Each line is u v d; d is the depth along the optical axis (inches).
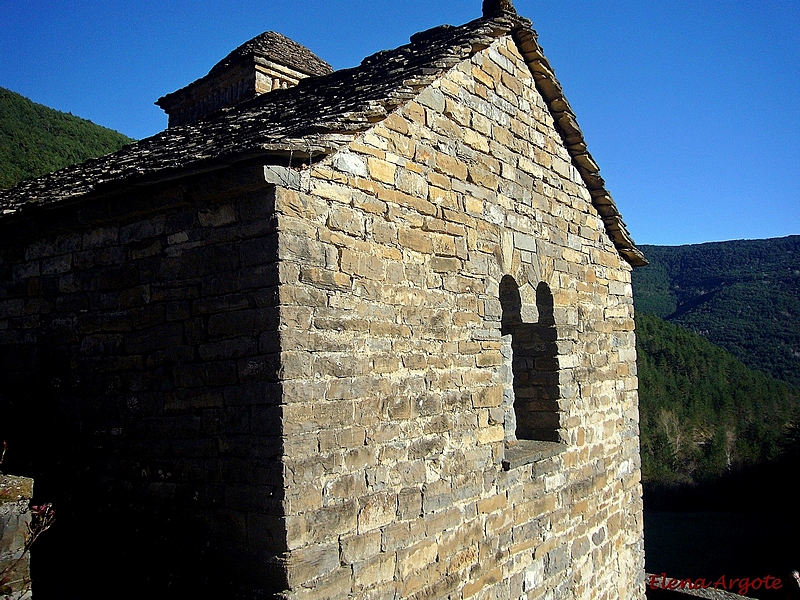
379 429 206.4
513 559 264.4
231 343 189.3
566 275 328.8
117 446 217.6
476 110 273.0
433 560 223.3
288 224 184.2
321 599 180.5
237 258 190.1
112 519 214.8
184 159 199.5
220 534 186.7
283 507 173.6
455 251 249.9
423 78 232.1
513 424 301.6
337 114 206.4
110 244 226.4
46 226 239.1
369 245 210.7
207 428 193.3
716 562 898.1
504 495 261.6
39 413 239.0
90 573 217.6
